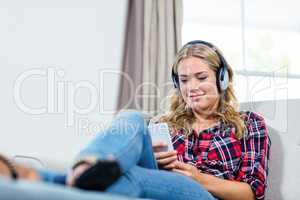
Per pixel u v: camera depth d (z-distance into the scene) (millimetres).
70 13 2242
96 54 2277
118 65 2314
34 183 652
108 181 828
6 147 2039
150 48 2363
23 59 2135
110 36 2320
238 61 2570
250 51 2590
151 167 1259
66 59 2209
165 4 2406
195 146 1612
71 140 2131
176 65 1691
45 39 2184
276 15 2625
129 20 2391
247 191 1445
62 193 638
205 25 2652
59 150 2107
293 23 2623
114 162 853
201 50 1632
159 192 1116
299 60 2562
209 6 2656
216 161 1560
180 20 2410
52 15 2207
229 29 2635
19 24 2148
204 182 1423
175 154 1392
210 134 1621
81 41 2250
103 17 2312
